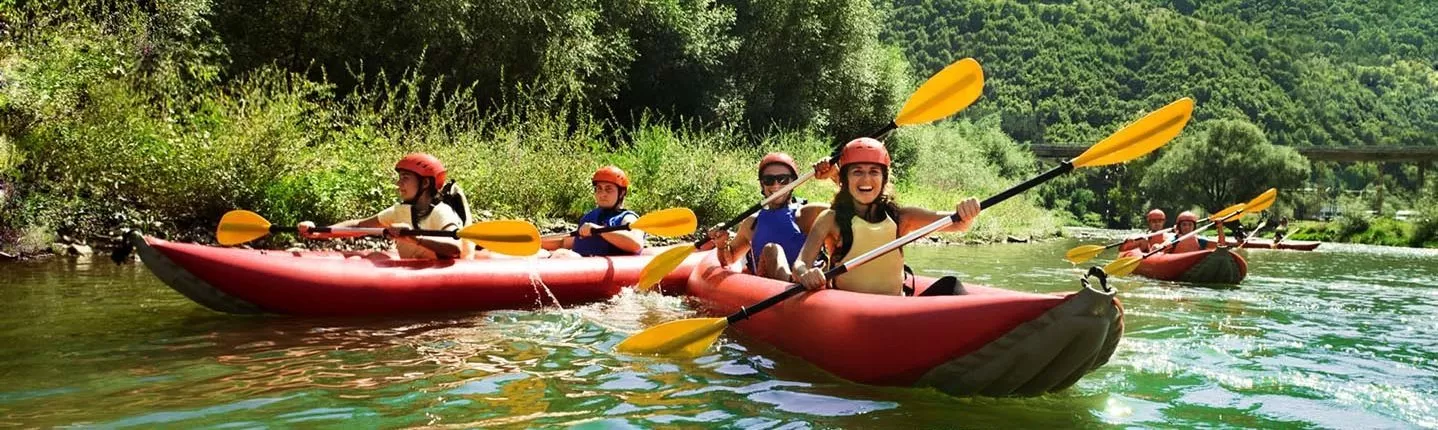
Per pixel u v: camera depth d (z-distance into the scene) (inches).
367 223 202.7
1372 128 4099.4
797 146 718.5
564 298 212.1
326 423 101.5
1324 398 124.3
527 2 587.8
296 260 183.2
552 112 625.9
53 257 290.8
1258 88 4532.5
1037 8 5442.9
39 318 175.5
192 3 417.4
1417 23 5295.3
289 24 514.6
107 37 351.9
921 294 157.1
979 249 566.9
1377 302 255.8
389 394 116.0
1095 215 2469.2
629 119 758.5
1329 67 4872.0
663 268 173.2
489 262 205.0
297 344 151.3
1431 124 4200.3
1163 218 394.9
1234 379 135.8
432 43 556.1
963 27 5369.1
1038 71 4884.4
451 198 210.2
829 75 948.0
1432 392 129.0
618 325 178.1
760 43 874.8
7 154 293.1
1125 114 4456.2
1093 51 4953.3
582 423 103.9
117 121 326.6
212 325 169.3
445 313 191.5
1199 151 1897.1
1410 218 1187.3
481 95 612.4
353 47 541.3
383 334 163.2
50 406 107.0
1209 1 5979.3
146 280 238.1
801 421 106.6
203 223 337.1
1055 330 108.7
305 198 340.2
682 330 138.9
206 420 101.8
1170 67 4709.6
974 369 115.5
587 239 248.1
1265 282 326.0
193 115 349.7
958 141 1423.5
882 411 111.9
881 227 147.6
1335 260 526.6
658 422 105.3
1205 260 315.0
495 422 103.4
